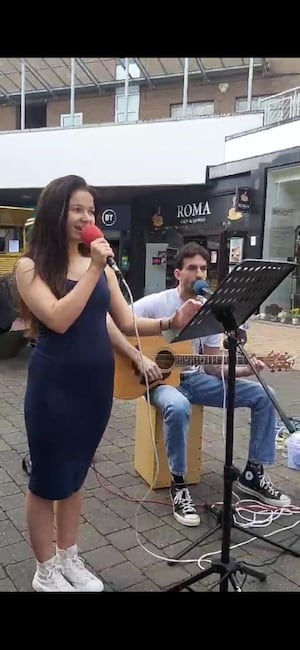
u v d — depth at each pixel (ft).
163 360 9.52
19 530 8.42
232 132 38.45
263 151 35.47
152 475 9.93
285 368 9.87
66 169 43.78
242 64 53.72
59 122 64.54
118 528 8.58
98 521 8.79
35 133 44.45
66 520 6.75
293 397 16.90
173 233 44.42
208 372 10.09
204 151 39.42
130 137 41.39
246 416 14.70
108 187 42.86
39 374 6.03
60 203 5.90
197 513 9.05
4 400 15.76
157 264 46.26
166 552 7.91
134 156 41.47
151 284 46.91
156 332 7.63
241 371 9.68
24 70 51.72
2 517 8.82
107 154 42.24
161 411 9.27
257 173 35.45
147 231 46.65
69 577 6.85
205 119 39.11
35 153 44.62
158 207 45.27
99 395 6.24
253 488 9.75
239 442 12.66
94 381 6.14
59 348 5.96
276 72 54.19
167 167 40.60
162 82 58.65
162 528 8.62
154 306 9.80
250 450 9.78
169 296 9.86
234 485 10.24
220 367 9.93
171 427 8.86
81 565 7.04
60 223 5.89
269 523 8.91
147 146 41.01
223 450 12.14
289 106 35.91
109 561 7.64
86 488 10.00
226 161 38.58
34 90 62.54
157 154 40.78
